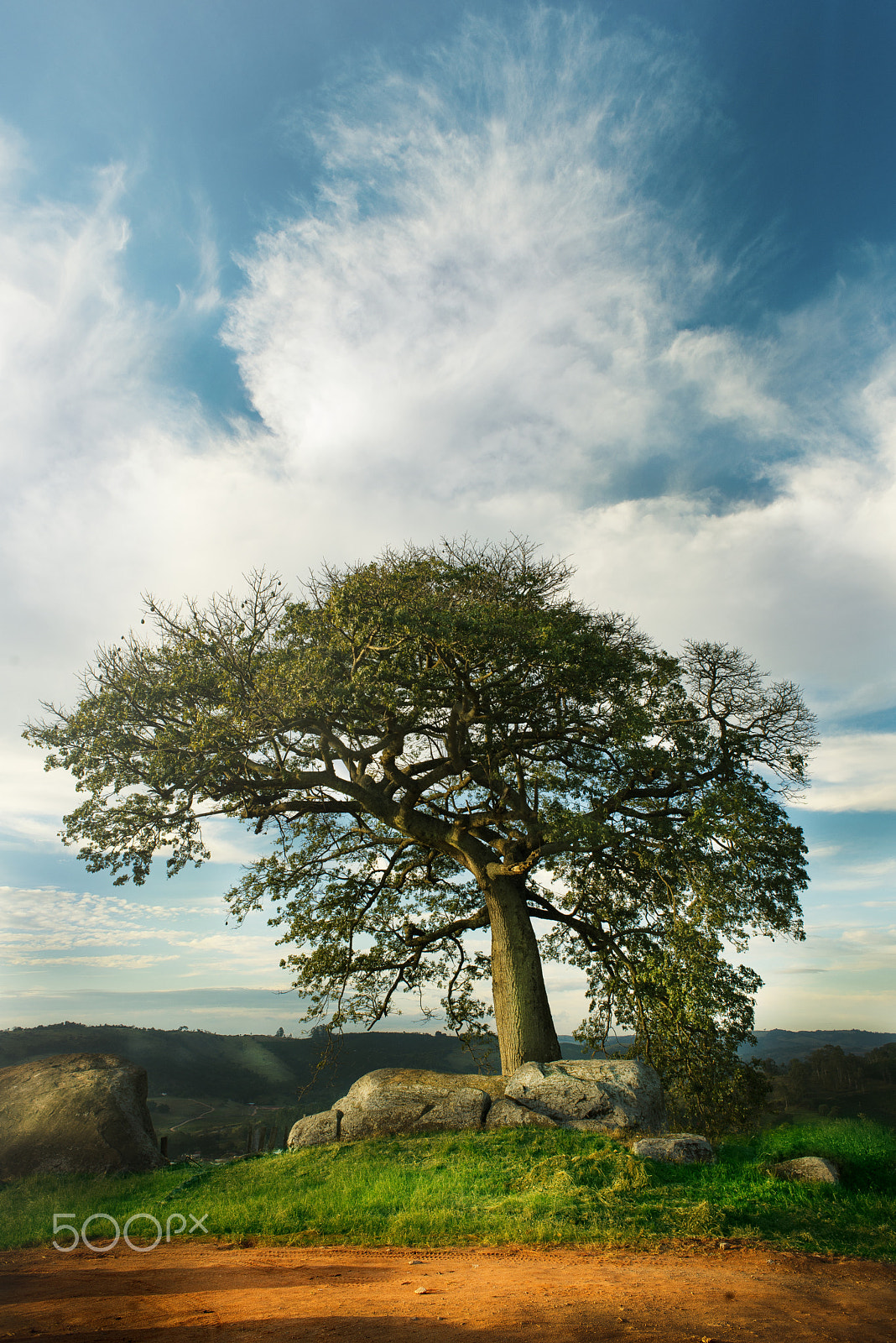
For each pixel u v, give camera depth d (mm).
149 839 21109
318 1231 10672
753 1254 8719
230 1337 5781
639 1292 7082
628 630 22922
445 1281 7688
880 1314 6496
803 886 20359
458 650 19188
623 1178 11648
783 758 21781
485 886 21250
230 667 20531
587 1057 22500
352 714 19016
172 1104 64750
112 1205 14039
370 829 24734
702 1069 18672
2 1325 6383
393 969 24328
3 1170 17641
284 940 23562
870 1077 51094
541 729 21484
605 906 21859
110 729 20156
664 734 20719
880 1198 11039
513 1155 13812
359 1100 17484
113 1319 6473
